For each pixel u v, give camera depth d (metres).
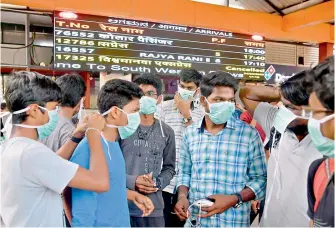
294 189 1.26
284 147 1.32
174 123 2.56
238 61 4.50
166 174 2.04
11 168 1.19
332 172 1.06
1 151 1.26
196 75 2.53
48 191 1.23
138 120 1.52
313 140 1.05
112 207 1.35
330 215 1.02
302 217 1.23
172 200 2.28
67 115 1.87
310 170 1.17
